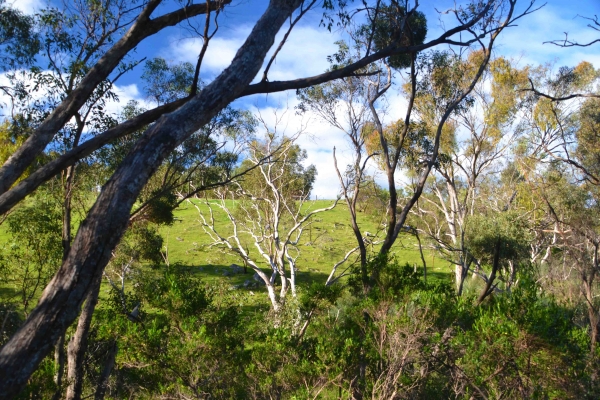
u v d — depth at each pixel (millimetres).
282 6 4637
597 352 7832
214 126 10422
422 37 12523
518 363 7457
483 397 7578
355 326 9031
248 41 4426
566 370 7418
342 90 17078
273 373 8172
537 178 19797
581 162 18984
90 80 5953
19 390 2764
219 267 34000
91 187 11867
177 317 8125
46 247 12375
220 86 4059
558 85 22344
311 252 37625
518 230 16250
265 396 8164
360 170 16047
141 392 9055
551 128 22141
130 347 7734
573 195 17922
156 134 3570
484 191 27703
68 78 9430
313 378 7914
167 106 5266
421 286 9148
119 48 6227
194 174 12016
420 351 7809
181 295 8047
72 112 5898
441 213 30609
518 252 16234
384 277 9234
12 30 9375
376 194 23500
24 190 4551
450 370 7984
